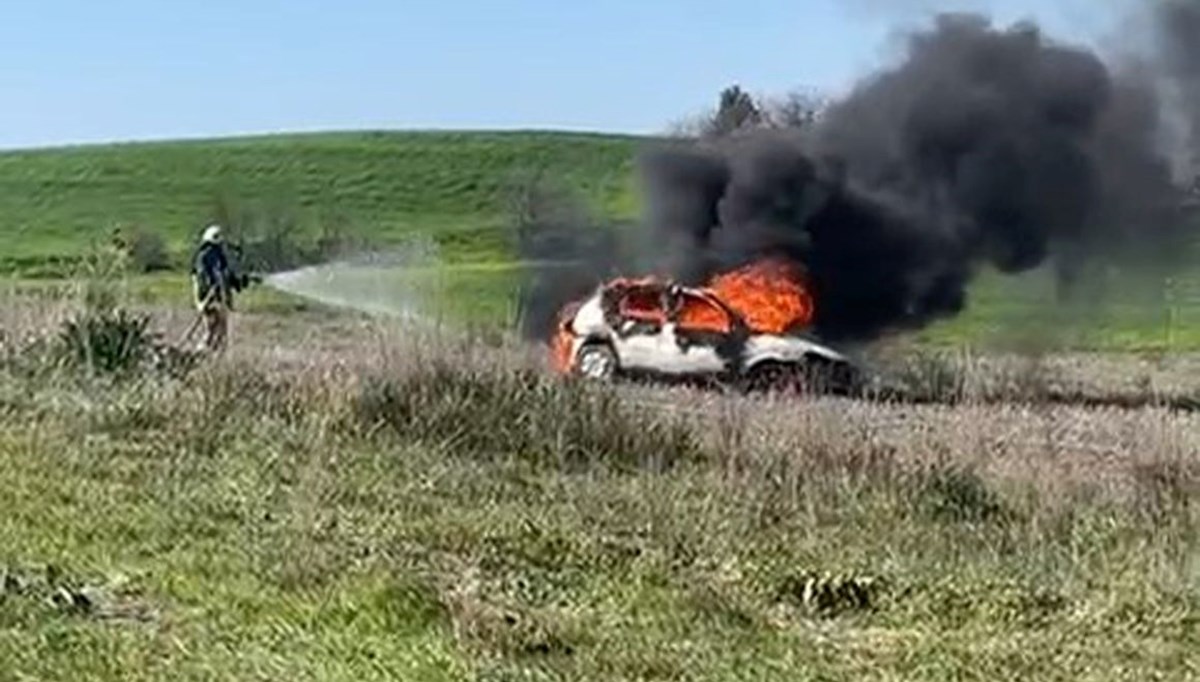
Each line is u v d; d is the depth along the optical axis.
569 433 16.53
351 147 99.88
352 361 17.80
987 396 26.08
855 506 14.60
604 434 16.62
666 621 10.38
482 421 16.56
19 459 13.77
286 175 94.31
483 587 10.66
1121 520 14.30
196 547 11.18
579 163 93.06
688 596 10.94
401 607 9.67
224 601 9.79
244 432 15.70
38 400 16.53
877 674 9.62
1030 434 20.02
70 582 9.84
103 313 19.59
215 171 95.31
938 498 14.95
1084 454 18.41
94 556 10.70
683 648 9.78
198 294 24.62
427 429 16.48
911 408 23.75
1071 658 10.04
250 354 19.58
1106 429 21.75
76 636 8.56
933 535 13.78
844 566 12.24
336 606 9.68
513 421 16.62
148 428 15.67
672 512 13.90
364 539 11.92
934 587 11.59
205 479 13.72
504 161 96.56
